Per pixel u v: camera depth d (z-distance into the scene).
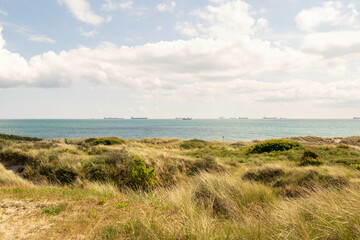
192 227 3.38
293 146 23.30
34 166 11.53
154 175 10.77
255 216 4.61
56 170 10.50
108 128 147.88
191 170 13.27
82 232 3.67
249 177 11.10
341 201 4.41
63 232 3.66
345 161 14.35
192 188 6.41
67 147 19.52
